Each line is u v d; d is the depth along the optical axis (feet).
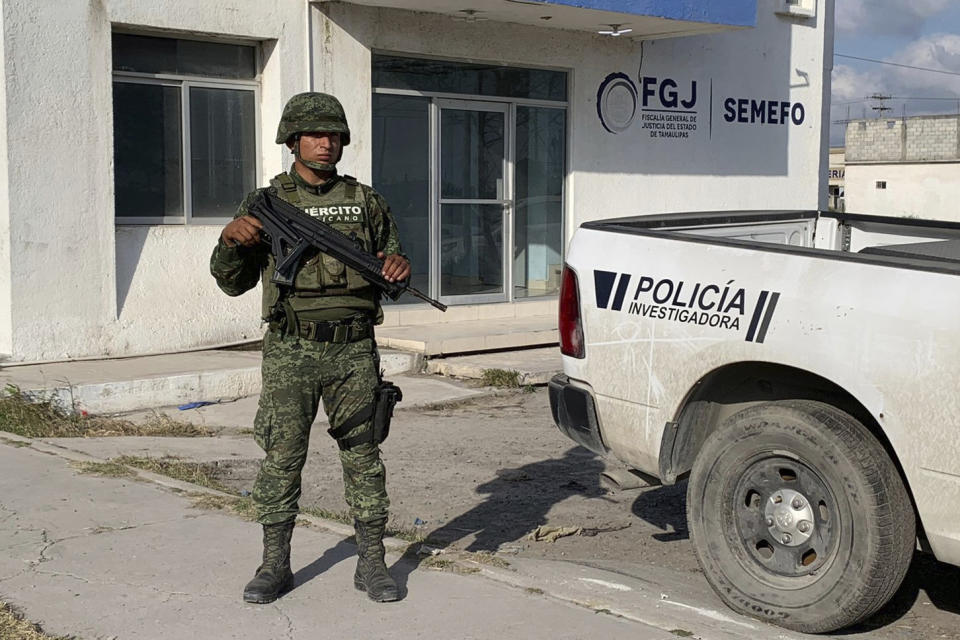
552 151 43.06
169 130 33.35
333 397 14.01
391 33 36.99
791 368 14.46
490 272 41.70
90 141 30.71
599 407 16.07
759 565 14.26
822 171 54.49
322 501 20.92
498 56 40.04
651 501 21.12
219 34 33.27
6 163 29.32
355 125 36.47
